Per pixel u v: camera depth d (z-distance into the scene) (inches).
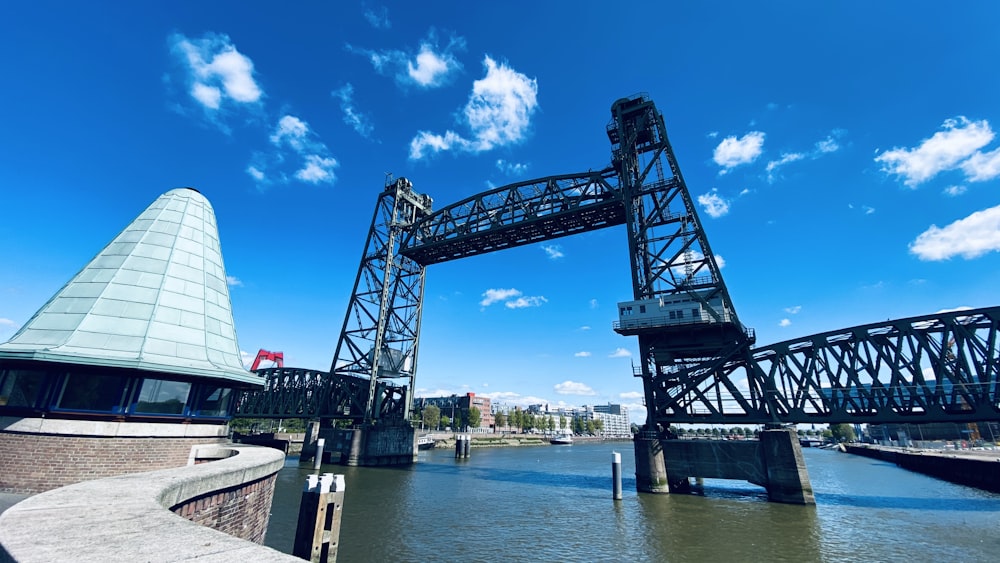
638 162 2116.1
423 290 3016.7
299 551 592.4
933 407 1331.2
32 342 477.7
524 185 2394.2
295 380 2866.6
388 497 1562.5
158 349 522.6
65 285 550.0
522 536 1094.4
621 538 1077.8
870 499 1572.3
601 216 2228.1
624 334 1774.1
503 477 2191.2
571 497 1612.9
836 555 948.0
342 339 2728.8
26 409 451.8
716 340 1688.0
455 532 1126.4
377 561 904.9
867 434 6161.4
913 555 946.7
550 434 7696.9
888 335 1441.9
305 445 2741.1
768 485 1471.5
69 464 449.7
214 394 593.6
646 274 1902.1
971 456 2233.0
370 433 2474.2
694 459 1608.0
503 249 2613.2
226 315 661.9
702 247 1785.2
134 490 256.2
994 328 1288.1
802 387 1529.3
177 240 629.3
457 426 6988.2
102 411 476.4
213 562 145.2
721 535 1095.0
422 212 3115.2
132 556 146.7
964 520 1240.2
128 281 557.3
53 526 176.7
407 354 2827.3
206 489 339.3
